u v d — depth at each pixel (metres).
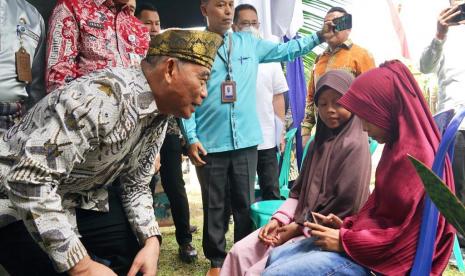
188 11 3.81
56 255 0.98
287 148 2.83
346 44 2.75
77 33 1.86
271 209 2.16
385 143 1.33
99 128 1.01
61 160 0.99
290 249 1.49
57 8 1.85
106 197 1.30
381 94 1.28
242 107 2.31
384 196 1.26
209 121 2.30
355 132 1.57
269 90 2.71
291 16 3.12
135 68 1.11
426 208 1.08
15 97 1.60
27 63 1.63
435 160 1.06
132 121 1.06
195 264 2.68
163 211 3.34
